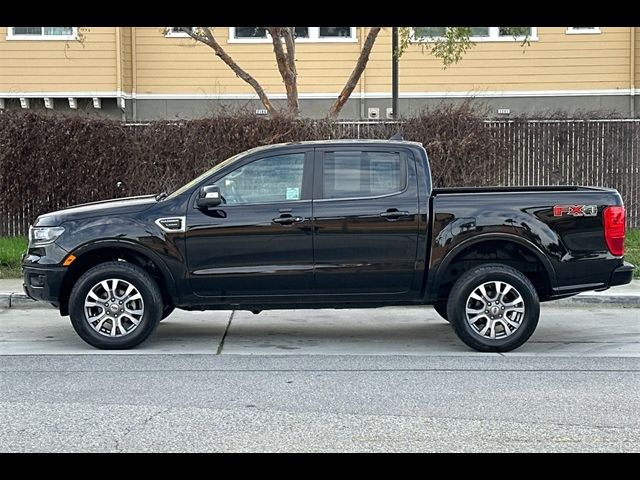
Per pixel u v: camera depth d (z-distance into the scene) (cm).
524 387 724
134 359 841
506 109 2181
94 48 2108
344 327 1042
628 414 640
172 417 632
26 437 583
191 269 875
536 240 866
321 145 894
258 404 669
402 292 886
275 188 887
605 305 1177
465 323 870
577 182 1636
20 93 2105
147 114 2177
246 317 1111
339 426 609
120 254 902
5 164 1571
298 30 2183
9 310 1154
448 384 736
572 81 2178
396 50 1706
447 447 562
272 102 2180
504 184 1605
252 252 875
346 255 876
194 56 2175
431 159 1555
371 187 886
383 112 2178
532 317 866
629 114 2170
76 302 873
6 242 1507
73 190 1585
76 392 706
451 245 870
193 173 1554
